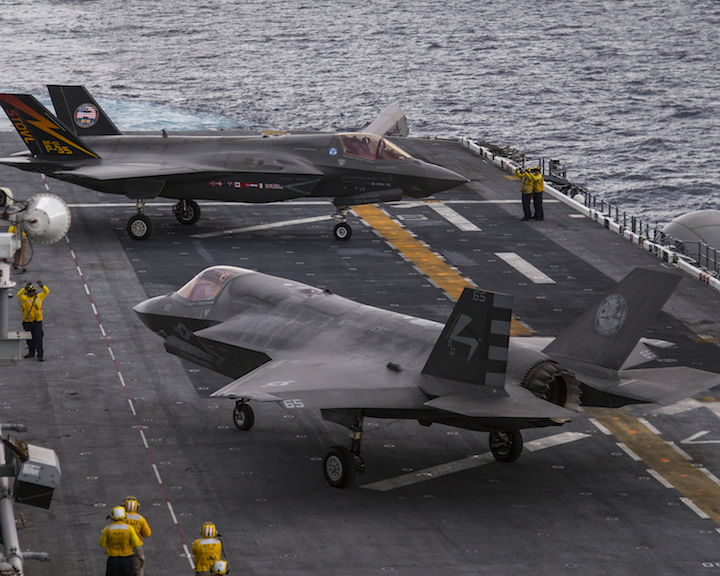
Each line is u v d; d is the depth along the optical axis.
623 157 110.19
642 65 175.38
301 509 26.30
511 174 68.56
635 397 26.30
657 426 32.56
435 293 44.94
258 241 52.12
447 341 26.77
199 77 158.88
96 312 41.31
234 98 141.50
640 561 23.98
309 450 30.22
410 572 23.14
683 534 25.44
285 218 56.97
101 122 54.59
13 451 21.00
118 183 50.62
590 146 115.31
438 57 184.12
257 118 127.94
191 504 26.38
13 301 42.09
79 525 25.00
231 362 31.47
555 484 28.27
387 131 61.66
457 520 25.89
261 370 27.92
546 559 23.94
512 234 55.22
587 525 25.78
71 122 54.53
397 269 48.25
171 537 24.56
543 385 26.88
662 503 27.22
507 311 25.61
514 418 24.41
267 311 31.86
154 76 158.75
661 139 119.19
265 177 51.34
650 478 28.81
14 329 38.94
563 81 159.50
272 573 22.95
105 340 38.47
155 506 26.19
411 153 73.00
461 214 58.81
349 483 27.41
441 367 26.94
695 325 42.69
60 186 60.91
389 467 29.16
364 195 52.12
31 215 24.25
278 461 29.33
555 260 50.78
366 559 23.72
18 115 51.66
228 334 31.36
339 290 44.75
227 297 32.88
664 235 55.72
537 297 45.09
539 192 57.69
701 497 27.62
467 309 26.25
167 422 31.77
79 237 51.59
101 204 58.00
